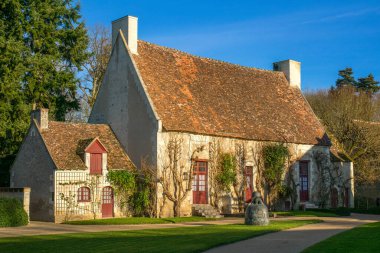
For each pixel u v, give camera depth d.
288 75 37.19
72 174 24.72
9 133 30.73
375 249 12.76
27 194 23.08
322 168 34.25
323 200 34.00
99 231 18.94
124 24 29.12
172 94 28.23
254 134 30.08
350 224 21.59
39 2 32.09
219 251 13.01
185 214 26.62
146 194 25.81
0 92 29.17
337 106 47.03
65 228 20.73
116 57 29.38
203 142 27.73
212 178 27.97
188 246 13.68
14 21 30.78
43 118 26.17
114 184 25.98
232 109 30.66
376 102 52.69
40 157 25.53
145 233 17.81
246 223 21.05
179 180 26.53
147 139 26.48
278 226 19.88
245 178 29.61
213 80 31.62
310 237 16.19
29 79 31.11
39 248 13.91
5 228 20.95
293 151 32.38
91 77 43.19
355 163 39.56
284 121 33.12
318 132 34.75
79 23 34.50
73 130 27.14
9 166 31.23
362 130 40.06
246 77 34.19
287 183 31.81
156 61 29.53
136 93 27.55
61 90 33.94
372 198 40.16
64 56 34.19
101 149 25.91
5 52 29.27
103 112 29.91
